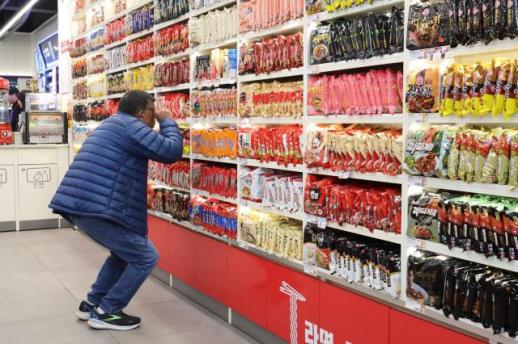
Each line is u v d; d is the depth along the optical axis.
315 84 3.26
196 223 4.63
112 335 4.08
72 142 8.09
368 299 2.97
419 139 2.56
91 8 7.09
